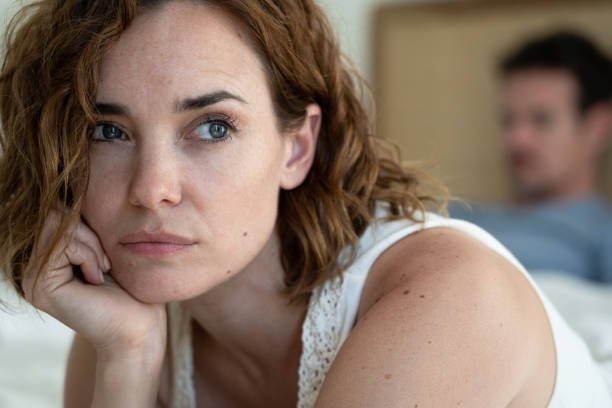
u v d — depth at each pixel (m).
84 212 0.72
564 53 2.28
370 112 0.98
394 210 0.86
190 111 0.67
